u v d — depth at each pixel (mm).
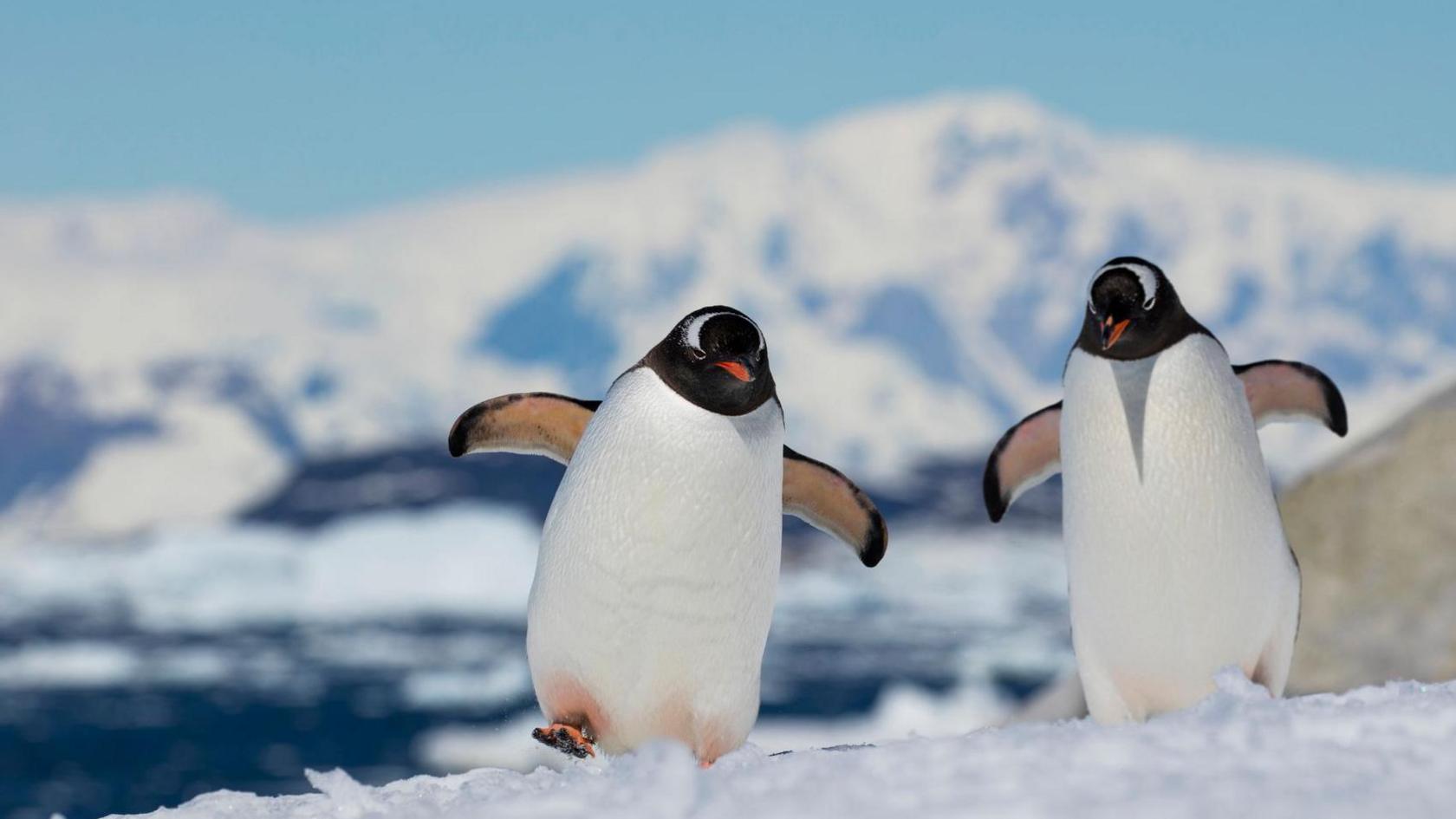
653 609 16672
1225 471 18031
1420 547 33844
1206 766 11070
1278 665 19281
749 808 11008
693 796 11430
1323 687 33500
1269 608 18688
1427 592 33344
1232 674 16469
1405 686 14133
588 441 17234
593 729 17703
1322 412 20484
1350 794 10164
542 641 17391
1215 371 18234
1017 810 10258
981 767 11430
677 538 16531
